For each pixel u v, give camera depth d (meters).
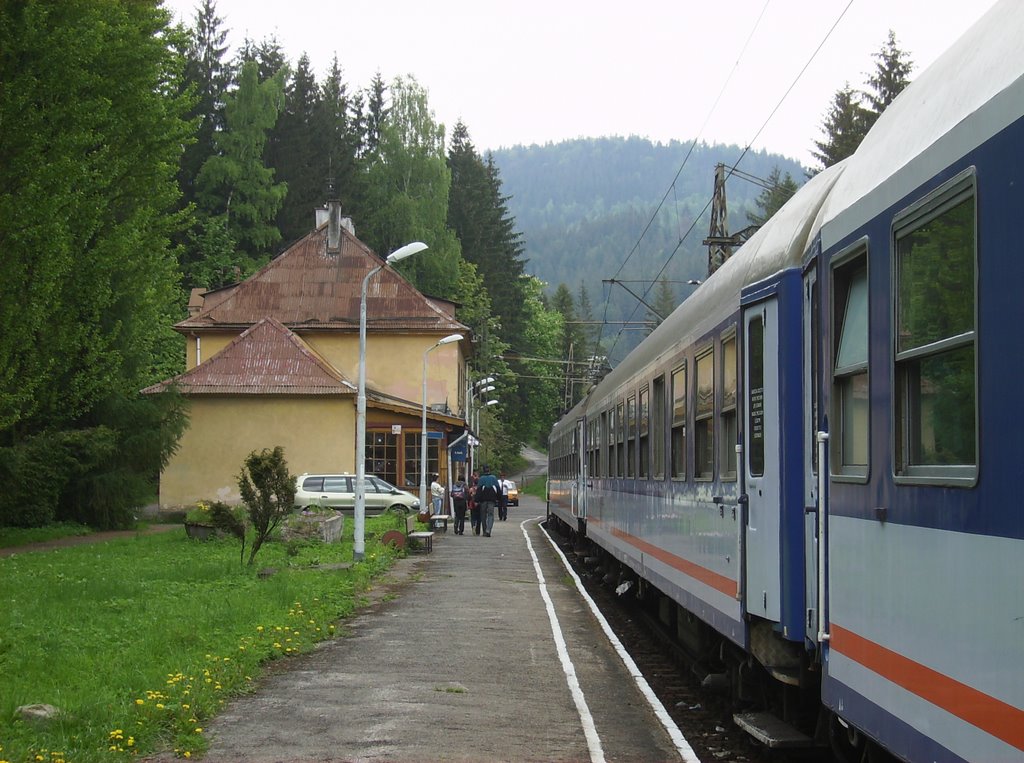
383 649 11.92
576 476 25.92
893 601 4.80
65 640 11.12
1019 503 3.63
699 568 9.70
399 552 24.94
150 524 36.41
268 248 68.88
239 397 39.31
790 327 6.89
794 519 6.79
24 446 28.50
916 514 4.54
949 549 4.20
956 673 4.12
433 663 11.07
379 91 82.56
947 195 4.30
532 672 10.70
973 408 4.04
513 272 91.94
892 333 4.86
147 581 16.83
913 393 4.66
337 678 10.21
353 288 49.41
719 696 10.57
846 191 5.88
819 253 6.16
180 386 34.62
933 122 4.74
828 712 6.91
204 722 8.32
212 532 26.14
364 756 7.38
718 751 8.59
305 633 12.39
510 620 14.36
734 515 8.20
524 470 108.81
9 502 28.44
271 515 19.25
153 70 27.20
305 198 70.56
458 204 85.00
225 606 13.80
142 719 7.79
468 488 40.62
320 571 19.14
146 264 29.98
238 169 65.19
